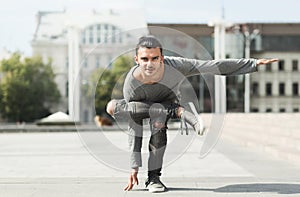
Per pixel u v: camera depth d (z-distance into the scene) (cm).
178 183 731
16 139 2239
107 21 6059
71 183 738
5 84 5212
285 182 741
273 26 5788
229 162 1079
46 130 3212
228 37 5422
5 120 5231
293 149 1189
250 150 1441
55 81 5784
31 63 5400
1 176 838
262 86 5900
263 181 753
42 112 5400
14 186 710
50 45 6494
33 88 5322
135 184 719
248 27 5422
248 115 1680
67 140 2108
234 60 667
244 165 1013
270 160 1125
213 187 690
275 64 5878
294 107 5909
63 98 5981
